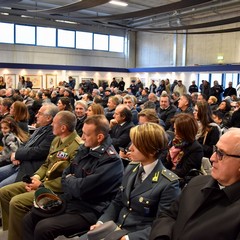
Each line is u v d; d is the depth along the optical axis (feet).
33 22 55.88
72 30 60.64
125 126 13.34
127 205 6.30
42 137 10.44
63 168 8.77
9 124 12.00
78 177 7.77
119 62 67.51
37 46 56.90
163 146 6.27
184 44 59.57
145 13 31.86
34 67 53.11
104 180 7.29
